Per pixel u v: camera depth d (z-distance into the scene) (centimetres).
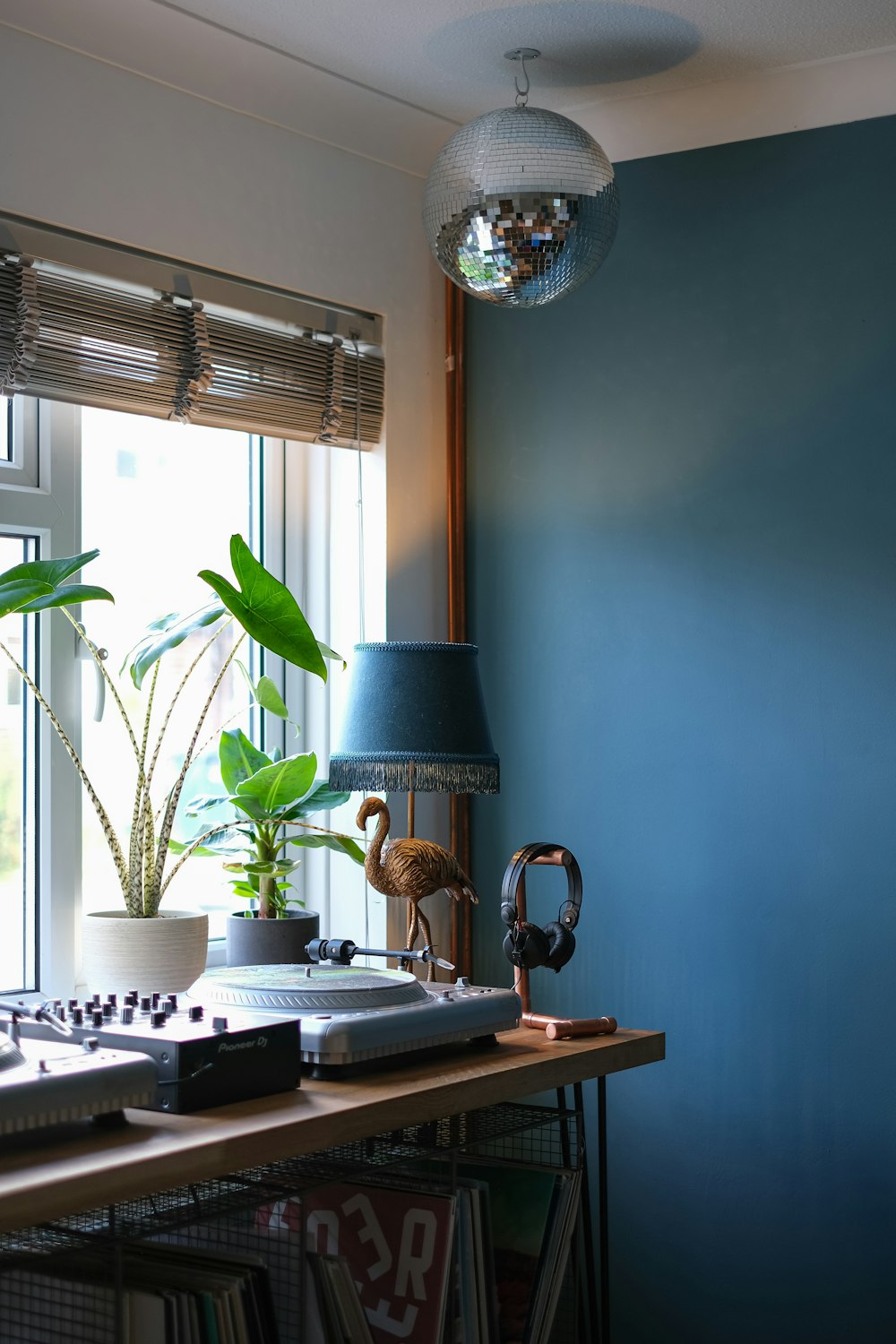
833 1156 248
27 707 238
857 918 248
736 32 237
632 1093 267
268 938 234
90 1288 148
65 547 241
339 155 271
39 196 218
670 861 265
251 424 256
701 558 265
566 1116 206
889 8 229
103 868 247
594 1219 268
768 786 256
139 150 234
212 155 246
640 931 268
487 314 290
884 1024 245
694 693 264
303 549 285
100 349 229
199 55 236
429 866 221
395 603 279
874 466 249
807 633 254
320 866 282
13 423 237
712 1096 259
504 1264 197
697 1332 258
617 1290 266
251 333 253
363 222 276
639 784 269
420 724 224
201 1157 136
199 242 243
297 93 253
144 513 257
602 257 235
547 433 282
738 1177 256
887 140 250
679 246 269
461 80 254
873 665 248
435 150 282
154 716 258
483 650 288
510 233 227
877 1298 244
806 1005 251
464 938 284
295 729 283
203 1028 158
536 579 282
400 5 226
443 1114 167
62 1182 124
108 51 227
